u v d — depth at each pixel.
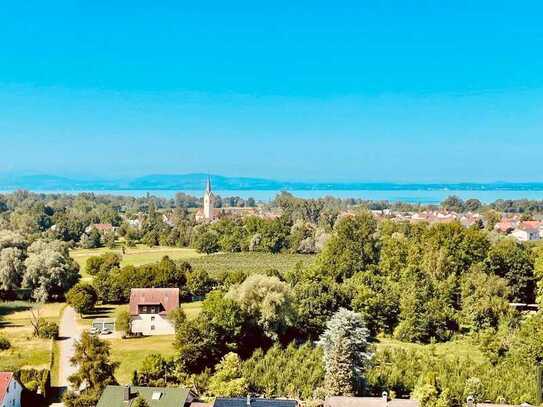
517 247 148.00
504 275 142.25
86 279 176.62
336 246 157.00
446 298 125.81
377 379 86.44
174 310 115.69
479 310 116.25
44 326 111.94
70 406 76.31
